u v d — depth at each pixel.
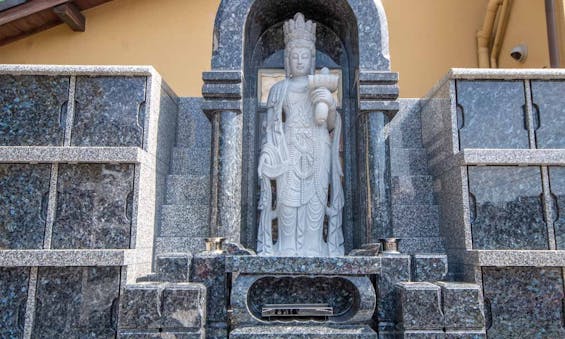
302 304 3.65
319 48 5.14
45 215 3.87
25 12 6.55
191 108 5.19
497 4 6.73
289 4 4.88
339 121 4.52
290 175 4.30
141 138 4.12
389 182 4.13
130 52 7.23
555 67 5.38
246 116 4.70
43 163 3.94
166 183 4.74
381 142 4.17
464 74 4.17
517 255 3.68
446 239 4.32
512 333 3.66
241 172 4.25
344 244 4.54
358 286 3.52
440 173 4.47
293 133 4.39
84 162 3.91
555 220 3.87
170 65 7.20
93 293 3.70
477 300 3.31
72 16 6.89
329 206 4.43
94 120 4.14
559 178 3.93
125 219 3.87
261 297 3.71
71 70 4.16
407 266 3.66
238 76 4.17
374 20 4.36
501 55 6.95
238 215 4.10
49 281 3.72
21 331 3.65
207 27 7.32
